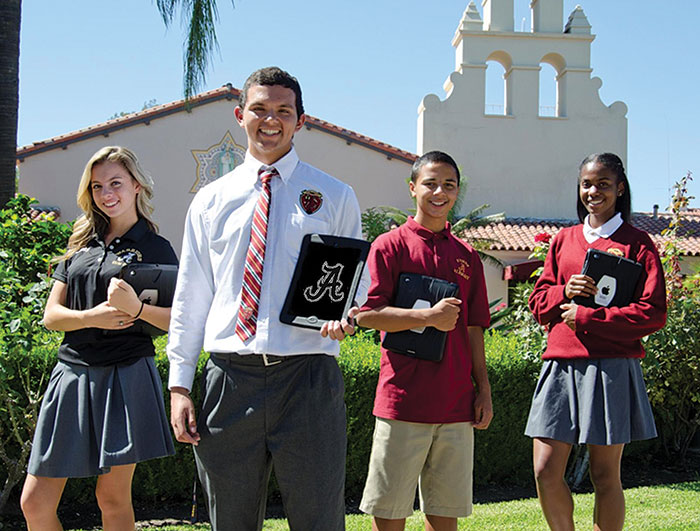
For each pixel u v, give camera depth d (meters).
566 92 26.48
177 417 2.62
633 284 3.59
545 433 3.60
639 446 6.96
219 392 2.62
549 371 3.71
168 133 21.75
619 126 26.45
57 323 3.15
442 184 3.49
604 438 3.47
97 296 3.21
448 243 3.56
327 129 22.77
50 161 21.12
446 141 25.95
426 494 3.45
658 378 6.61
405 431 3.33
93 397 3.07
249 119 2.68
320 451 2.58
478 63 26.17
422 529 4.46
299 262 2.61
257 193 2.69
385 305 3.36
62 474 3.03
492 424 6.21
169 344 2.71
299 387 2.59
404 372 3.36
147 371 3.18
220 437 2.61
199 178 21.81
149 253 3.34
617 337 3.49
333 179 2.82
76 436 3.06
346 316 2.56
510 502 5.50
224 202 2.70
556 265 3.94
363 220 21.86
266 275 2.61
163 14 10.71
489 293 22.36
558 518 3.54
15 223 7.05
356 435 5.73
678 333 6.47
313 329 2.57
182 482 5.44
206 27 10.76
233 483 2.61
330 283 2.61
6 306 4.95
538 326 6.45
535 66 26.36
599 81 26.52
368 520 4.87
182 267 2.74
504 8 26.70
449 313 3.22
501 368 6.24
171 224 21.66
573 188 26.20
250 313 2.58
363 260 2.64
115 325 3.05
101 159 3.29
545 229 24.08
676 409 6.85
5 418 4.98
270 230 2.65
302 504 2.59
